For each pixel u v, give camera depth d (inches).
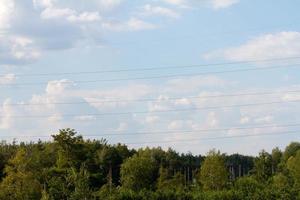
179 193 2780.5
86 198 2251.5
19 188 2731.3
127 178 3969.0
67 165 2901.1
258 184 3016.7
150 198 2694.4
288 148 6102.4
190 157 7426.2
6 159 4126.5
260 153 3654.0
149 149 5866.1
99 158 4958.2
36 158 3198.8
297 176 3462.1
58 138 2915.8
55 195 2257.6
